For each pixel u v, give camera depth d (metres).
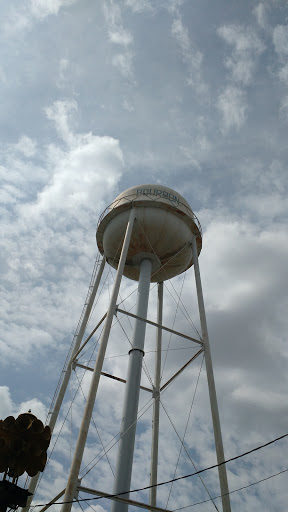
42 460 6.60
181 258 19.06
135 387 14.78
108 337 13.07
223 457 12.06
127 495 12.33
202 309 15.95
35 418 6.65
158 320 20.78
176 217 18.00
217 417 12.96
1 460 6.36
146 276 18.11
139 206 17.95
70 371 16.34
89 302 18.03
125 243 16.36
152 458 16.92
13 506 6.05
